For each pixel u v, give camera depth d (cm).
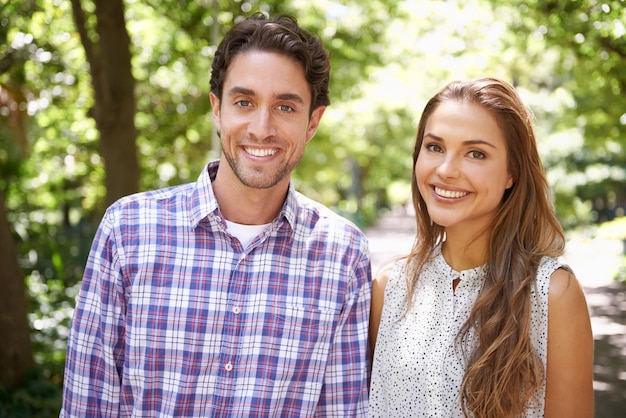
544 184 247
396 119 2738
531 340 233
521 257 240
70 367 246
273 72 240
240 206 252
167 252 246
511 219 245
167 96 1494
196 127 1551
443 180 239
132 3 1195
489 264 246
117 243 246
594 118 1638
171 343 242
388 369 254
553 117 2002
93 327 245
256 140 241
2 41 900
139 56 1305
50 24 1018
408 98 1573
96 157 1509
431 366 244
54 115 1405
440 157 242
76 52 1125
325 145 2584
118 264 245
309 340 252
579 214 2695
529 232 248
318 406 257
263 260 251
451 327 245
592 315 987
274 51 242
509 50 1157
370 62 1441
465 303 246
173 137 1554
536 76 1527
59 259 1150
